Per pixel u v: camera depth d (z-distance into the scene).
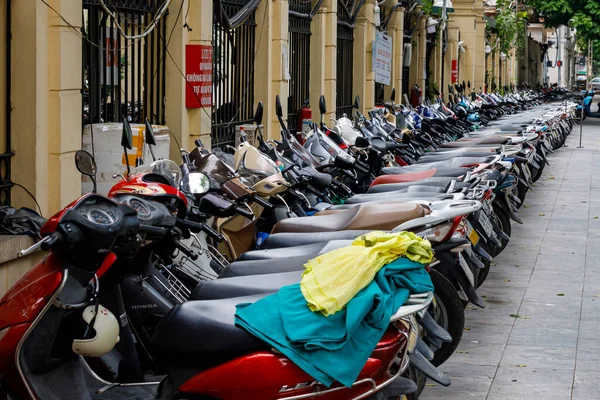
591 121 47.97
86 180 8.81
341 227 7.07
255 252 6.49
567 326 8.81
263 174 8.17
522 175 15.01
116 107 9.89
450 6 34.47
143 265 5.87
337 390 4.72
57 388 4.76
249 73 14.53
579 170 23.36
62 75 8.13
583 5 45.41
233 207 6.31
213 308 4.91
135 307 5.77
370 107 21.98
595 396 6.86
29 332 4.47
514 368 7.54
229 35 13.45
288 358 4.67
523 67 63.25
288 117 16.38
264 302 4.89
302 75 17.55
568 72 100.38
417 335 5.50
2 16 7.80
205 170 7.16
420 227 7.00
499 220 10.80
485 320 9.02
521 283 10.63
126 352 5.52
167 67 10.87
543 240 13.43
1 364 4.52
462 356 7.87
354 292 4.78
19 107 7.89
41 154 8.01
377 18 22.11
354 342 4.73
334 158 10.64
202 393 4.79
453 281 7.52
